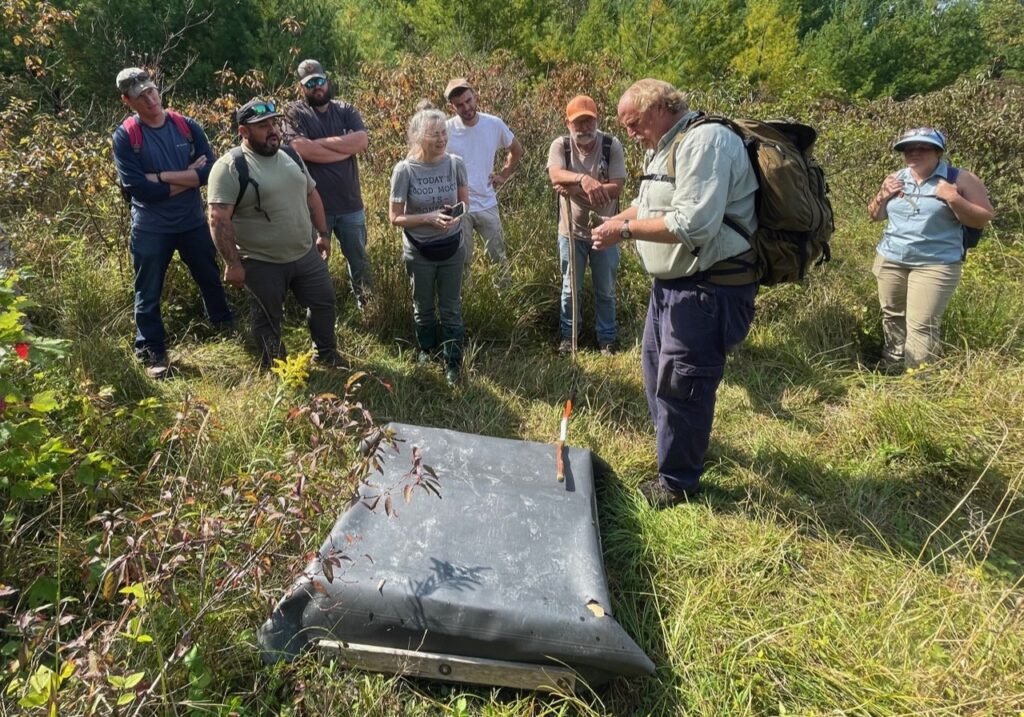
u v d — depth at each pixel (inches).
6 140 205.6
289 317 183.0
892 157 276.8
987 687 87.0
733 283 109.6
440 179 151.6
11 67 307.0
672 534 115.9
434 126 146.1
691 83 522.6
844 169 282.2
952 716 84.4
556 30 526.3
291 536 84.2
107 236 188.4
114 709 66.6
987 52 994.7
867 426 146.5
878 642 96.0
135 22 334.0
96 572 84.0
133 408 127.1
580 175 163.9
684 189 102.2
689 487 125.3
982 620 97.9
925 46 872.9
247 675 85.5
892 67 872.9
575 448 122.4
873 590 105.5
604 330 181.3
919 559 110.3
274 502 85.4
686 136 103.7
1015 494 115.8
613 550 113.1
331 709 82.0
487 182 186.2
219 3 350.9
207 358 161.6
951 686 88.4
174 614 85.0
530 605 88.1
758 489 129.3
